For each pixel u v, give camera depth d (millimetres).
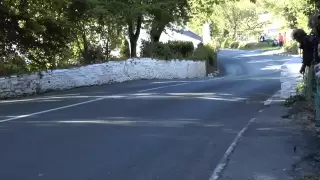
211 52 46281
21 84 16734
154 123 10008
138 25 31906
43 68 19406
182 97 15219
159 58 31109
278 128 9227
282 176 6094
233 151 7473
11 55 18812
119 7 27109
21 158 6891
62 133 8766
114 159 6941
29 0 19391
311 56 9406
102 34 26234
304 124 9414
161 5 30438
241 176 6145
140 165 6660
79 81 20703
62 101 14172
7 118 10609
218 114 11445
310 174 6105
